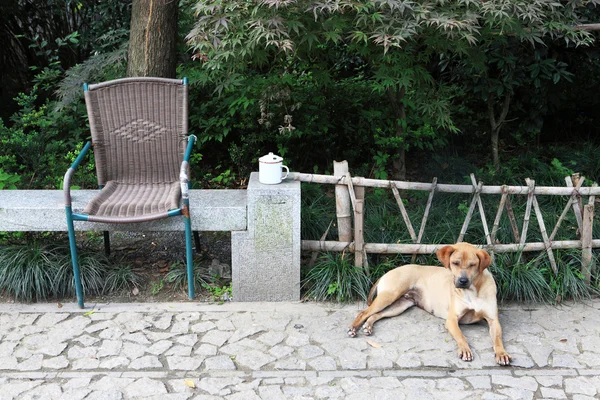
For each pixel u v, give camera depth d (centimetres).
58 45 760
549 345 359
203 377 326
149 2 543
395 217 494
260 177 405
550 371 333
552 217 488
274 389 316
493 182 590
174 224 404
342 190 422
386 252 429
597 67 683
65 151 607
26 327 373
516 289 409
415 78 486
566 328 379
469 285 348
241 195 429
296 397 310
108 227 406
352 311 399
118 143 439
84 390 313
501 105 695
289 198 394
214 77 536
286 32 390
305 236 456
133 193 427
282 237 401
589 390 315
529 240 450
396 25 388
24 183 561
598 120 747
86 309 397
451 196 543
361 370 333
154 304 405
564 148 689
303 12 397
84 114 617
